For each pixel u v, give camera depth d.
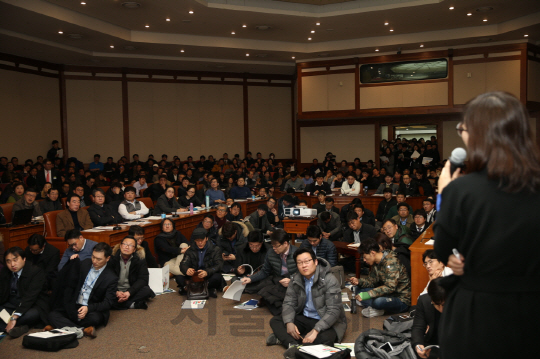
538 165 1.02
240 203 10.00
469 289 1.09
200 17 11.31
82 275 4.08
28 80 13.73
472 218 1.04
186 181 10.47
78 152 15.05
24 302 4.07
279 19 11.57
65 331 3.81
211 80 16.70
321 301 3.55
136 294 4.73
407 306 4.30
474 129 1.10
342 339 3.71
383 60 14.24
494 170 1.03
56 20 10.41
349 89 14.64
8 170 11.30
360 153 15.59
